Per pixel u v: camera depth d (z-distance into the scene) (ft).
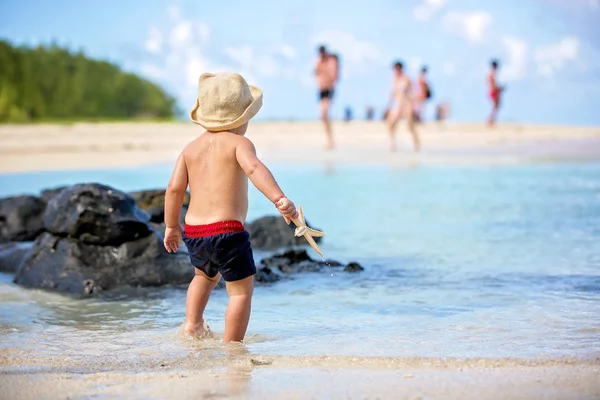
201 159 15.08
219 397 10.34
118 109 200.03
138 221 20.72
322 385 10.78
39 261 20.65
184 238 14.84
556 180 44.57
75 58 199.82
